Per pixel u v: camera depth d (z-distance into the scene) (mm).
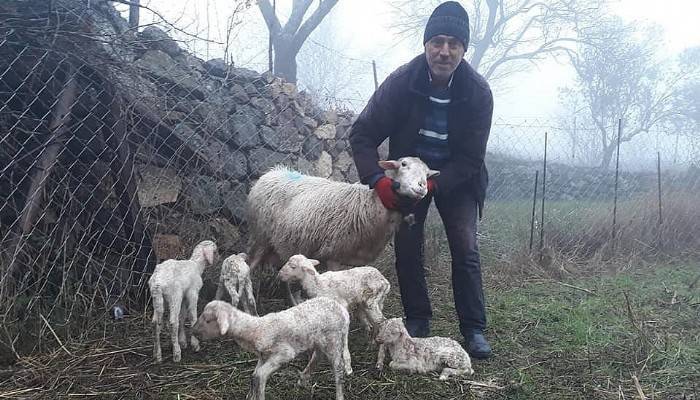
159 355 3455
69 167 4289
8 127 4324
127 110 4598
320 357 3176
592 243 7488
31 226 4035
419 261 4188
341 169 7402
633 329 4414
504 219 8938
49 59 4387
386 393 3186
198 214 5301
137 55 5531
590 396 3252
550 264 6527
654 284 6098
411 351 3459
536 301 5281
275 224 4422
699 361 3807
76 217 4320
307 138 7031
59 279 4203
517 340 4164
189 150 5246
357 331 4180
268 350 2832
